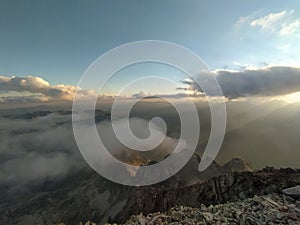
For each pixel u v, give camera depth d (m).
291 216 12.52
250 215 13.14
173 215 14.90
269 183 29.41
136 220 15.22
